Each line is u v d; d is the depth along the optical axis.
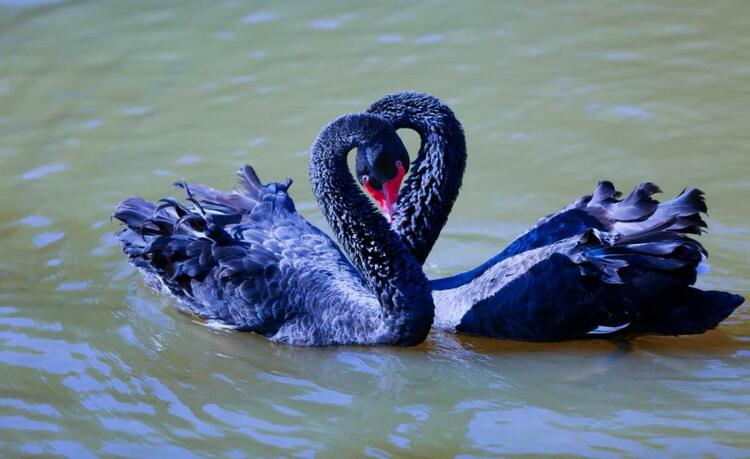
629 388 10.64
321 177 11.55
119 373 10.95
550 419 10.09
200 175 14.83
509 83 16.73
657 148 15.02
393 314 11.31
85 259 13.20
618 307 11.35
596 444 9.57
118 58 17.84
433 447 9.70
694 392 10.48
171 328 11.99
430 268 13.07
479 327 11.69
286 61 17.61
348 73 17.16
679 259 11.28
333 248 12.47
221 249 12.05
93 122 16.22
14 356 11.16
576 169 14.70
